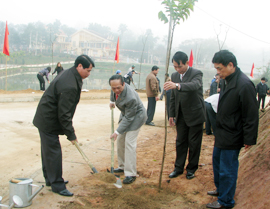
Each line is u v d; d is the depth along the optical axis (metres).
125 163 3.86
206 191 3.51
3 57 41.56
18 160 4.74
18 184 3.03
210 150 5.40
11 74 34.84
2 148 5.32
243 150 4.63
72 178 3.91
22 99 11.91
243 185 3.26
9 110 9.41
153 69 7.72
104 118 9.03
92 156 4.96
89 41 67.25
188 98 3.71
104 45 67.50
